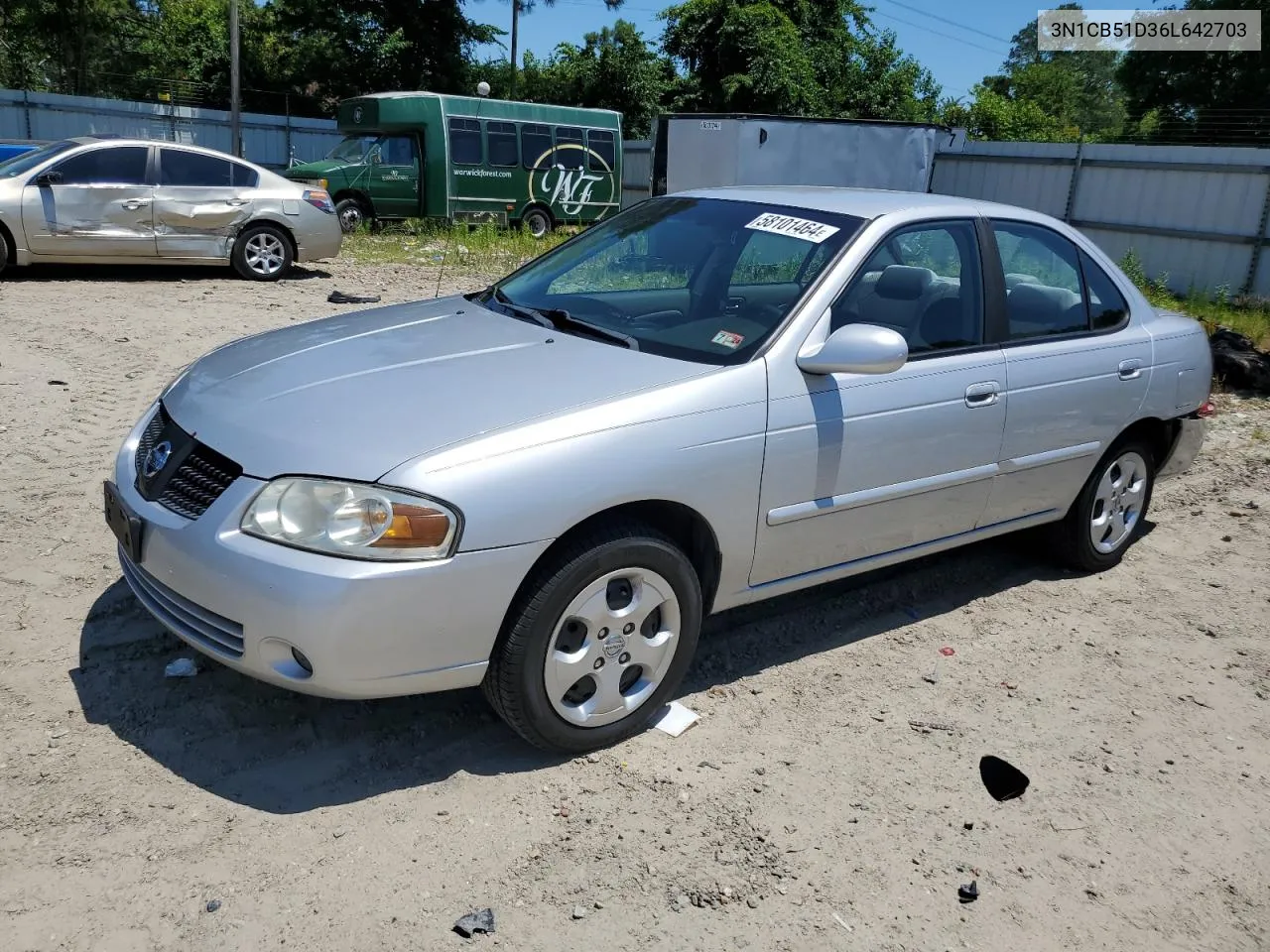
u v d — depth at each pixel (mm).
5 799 2898
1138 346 4836
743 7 34438
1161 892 2949
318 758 3205
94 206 11258
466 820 2980
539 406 3146
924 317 4043
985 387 4121
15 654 3615
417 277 13562
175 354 8016
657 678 3414
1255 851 3154
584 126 22516
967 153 21328
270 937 2512
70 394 6711
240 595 2850
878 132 19750
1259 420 8148
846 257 3826
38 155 11555
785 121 18938
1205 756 3623
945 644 4305
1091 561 5039
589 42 36281
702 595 3586
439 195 20484
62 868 2672
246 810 2949
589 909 2682
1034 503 4566
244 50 36906
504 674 3059
